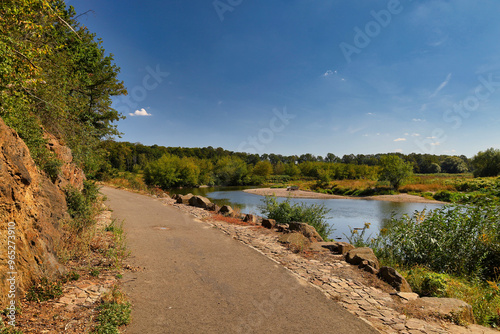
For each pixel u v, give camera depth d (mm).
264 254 6977
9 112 5625
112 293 4180
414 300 4652
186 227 9914
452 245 7723
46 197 5828
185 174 57531
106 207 13008
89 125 15945
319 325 3762
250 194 42375
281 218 11453
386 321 3934
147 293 4488
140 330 3430
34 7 5496
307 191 50188
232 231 9461
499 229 7660
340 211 25078
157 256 6426
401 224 8969
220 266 5988
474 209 7941
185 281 5090
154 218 11406
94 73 18172
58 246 5266
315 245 7883
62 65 10117
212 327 3596
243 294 4664
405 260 7934
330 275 5684
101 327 3234
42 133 7199
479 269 6742
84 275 4840
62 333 3082
